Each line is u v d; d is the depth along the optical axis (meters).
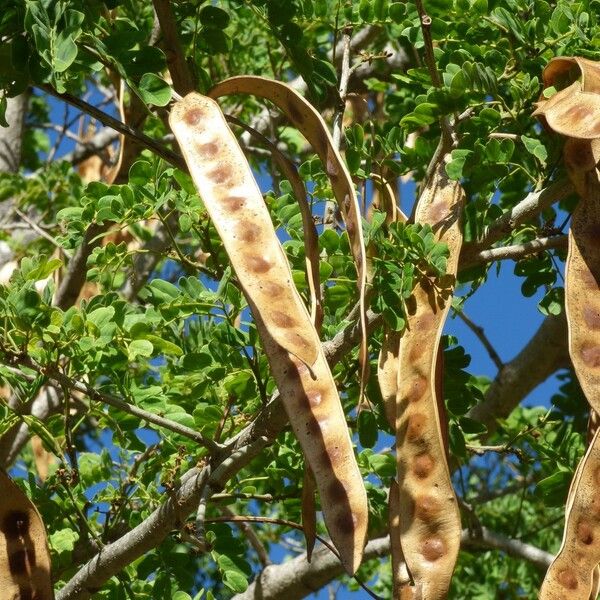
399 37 6.40
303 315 3.33
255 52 7.18
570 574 3.44
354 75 6.99
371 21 5.09
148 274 7.09
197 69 5.25
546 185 4.46
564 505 4.91
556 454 5.20
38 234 7.98
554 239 4.13
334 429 3.31
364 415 4.51
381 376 3.91
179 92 4.55
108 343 4.55
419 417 3.64
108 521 4.78
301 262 4.86
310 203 5.07
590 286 3.73
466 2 4.96
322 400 3.36
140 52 4.20
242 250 3.44
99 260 5.02
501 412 6.69
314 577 6.17
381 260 3.98
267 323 3.29
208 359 4.71
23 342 4.39
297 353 3.24
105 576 4.33
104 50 4.14
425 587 3.38
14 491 3.72
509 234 4.40
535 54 4.84
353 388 4.96
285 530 6.12
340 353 3.99
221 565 4.65
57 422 4.97
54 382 5.05
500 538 6.33
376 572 7.63
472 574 6.97
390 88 6.93
